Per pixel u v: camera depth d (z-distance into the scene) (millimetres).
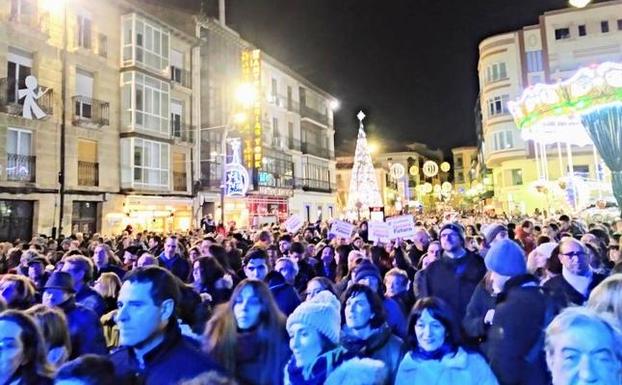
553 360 2031
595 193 26688
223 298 5285
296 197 42625
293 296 4848
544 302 3492
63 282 3996
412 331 3158
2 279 4773
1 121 19031
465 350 3062
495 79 43844
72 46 22219
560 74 40625
